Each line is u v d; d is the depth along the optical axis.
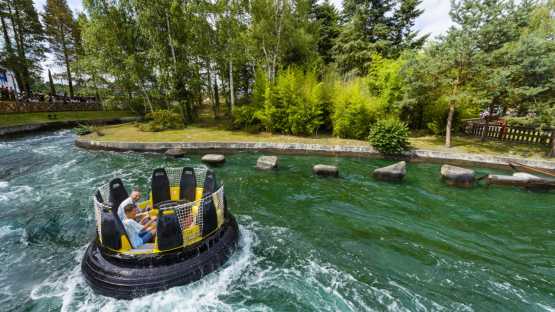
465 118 17.00
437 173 10.21
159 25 19.47
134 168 10.21
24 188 8.04
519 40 11.03
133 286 3.39
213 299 3.66
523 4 12.16
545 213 6.79
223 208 4.67
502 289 4.02
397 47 24.84
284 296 3.77
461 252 5.00
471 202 7.43
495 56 11.32
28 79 26.95
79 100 30.41
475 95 12.12
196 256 3.81
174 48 20.52
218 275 3.97
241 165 10.90
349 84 16.59
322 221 6.19
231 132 17.69
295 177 9.43
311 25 22.97
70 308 3.46
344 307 3.59
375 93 16.64
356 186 8.60
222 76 25.45
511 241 5.45
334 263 4.57
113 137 15.16
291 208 6.88
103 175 9.32
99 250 3.81
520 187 8.65
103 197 4.28
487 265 4.61
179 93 20.95
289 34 19.62
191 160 11.61
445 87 13.64
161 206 4.92
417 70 13.39
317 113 16.23
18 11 25.48
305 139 15.36
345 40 24.72
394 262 4.65
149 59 19.47
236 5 18.95
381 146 12.44
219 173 9.73
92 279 3.56
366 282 4.11
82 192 7.77
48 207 6.77
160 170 5.12
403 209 6.93
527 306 3.69
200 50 20.75
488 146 13.48
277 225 5.94
